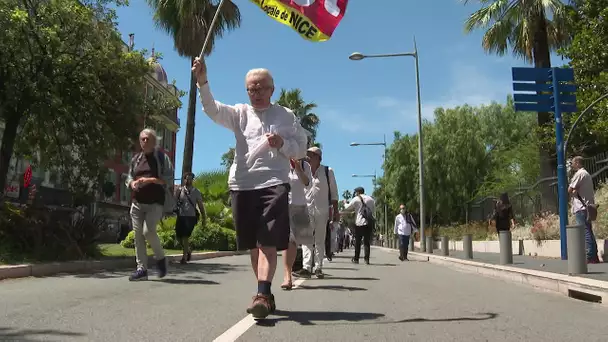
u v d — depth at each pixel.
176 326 4.56
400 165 40.47
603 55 17.03
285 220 4.74
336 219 10.00
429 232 33.41
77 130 12.29
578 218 10.38
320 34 5.81
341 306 5.97
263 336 4.27
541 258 13.80
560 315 5.66
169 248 18.03
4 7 10.28
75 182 12.57
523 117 40.31
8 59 10.73
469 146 36.47
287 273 7.38
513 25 20.09
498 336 4.50
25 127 12.99
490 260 13.73
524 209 21.25
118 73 12.07
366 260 14.70
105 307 5.45
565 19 18.95
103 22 11.99
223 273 9.79
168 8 22.69
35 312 5.05
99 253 11.71
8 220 9.66
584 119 17.28
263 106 4.99
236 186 4.84
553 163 18.77
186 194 12.58
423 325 4.92
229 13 22.88
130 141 12.74
